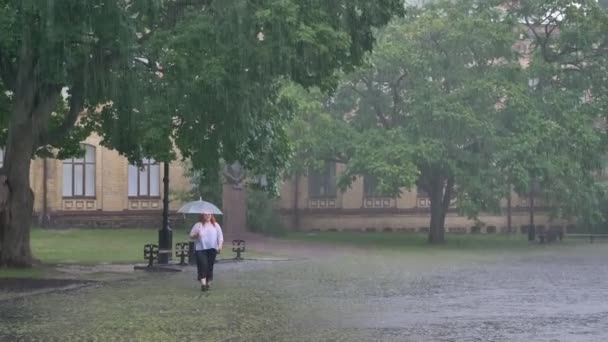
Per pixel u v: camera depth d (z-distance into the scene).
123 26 19.62
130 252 33.47
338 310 16.14
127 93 21.44
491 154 40.62
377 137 41.34
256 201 49.97
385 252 36.88
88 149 52.47
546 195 46.34
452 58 41.19
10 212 24.38
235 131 23.48
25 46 19.52
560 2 42.56
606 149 44.38
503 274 25.08
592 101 44.00
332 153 44.31
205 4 22.97
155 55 21.83
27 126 24.03
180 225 53.59
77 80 21.58
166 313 15.75
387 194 41.06
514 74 41.62
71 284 21.09
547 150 40.47
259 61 20.67
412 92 41.00
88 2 19.08
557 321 14.58
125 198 53.16
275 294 19.16
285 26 20.39
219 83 20.78
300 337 12.80
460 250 38.84
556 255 35.41
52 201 51.25
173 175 53.38
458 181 41.38
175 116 24.16
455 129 39.94
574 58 44.34
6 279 21.89
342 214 58.66
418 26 41.06
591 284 21.78
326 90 24.00
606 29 42.03
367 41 23.69
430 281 22.59
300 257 33.03
